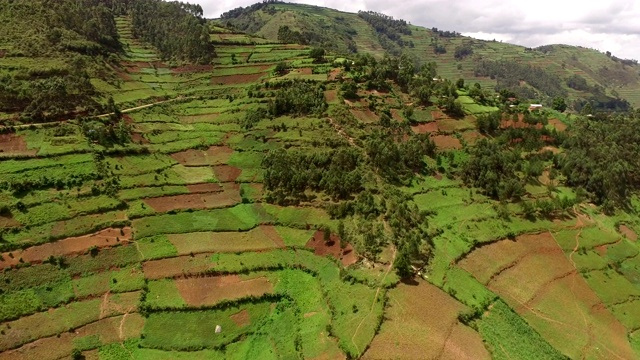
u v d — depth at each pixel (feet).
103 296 196.03
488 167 300.40
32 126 289.12
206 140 334.24
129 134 318.24
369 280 203.31
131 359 173.37
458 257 228.02
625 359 192.03
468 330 182.29
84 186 252.62
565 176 330.75
